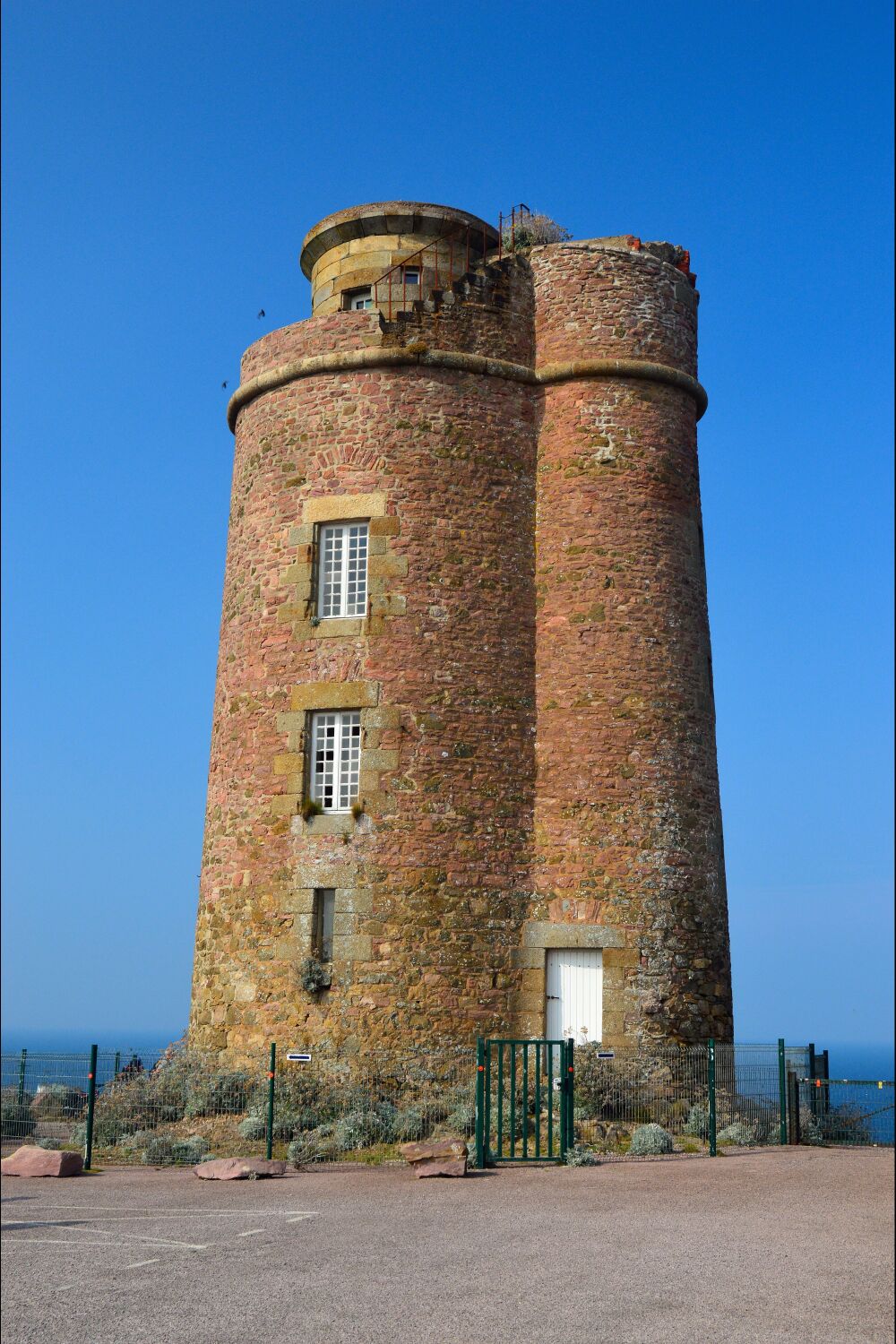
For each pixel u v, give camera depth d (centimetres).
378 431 2156
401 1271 1065
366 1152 1753
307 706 2102
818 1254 1102
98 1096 2039
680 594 2191
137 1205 1393
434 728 2059
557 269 2272
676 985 2033
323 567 2164
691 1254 1104
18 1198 1456
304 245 2422
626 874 2047
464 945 2005
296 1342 884
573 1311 946
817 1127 1936
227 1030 2073
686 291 2338
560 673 2125
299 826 2069
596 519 2162
